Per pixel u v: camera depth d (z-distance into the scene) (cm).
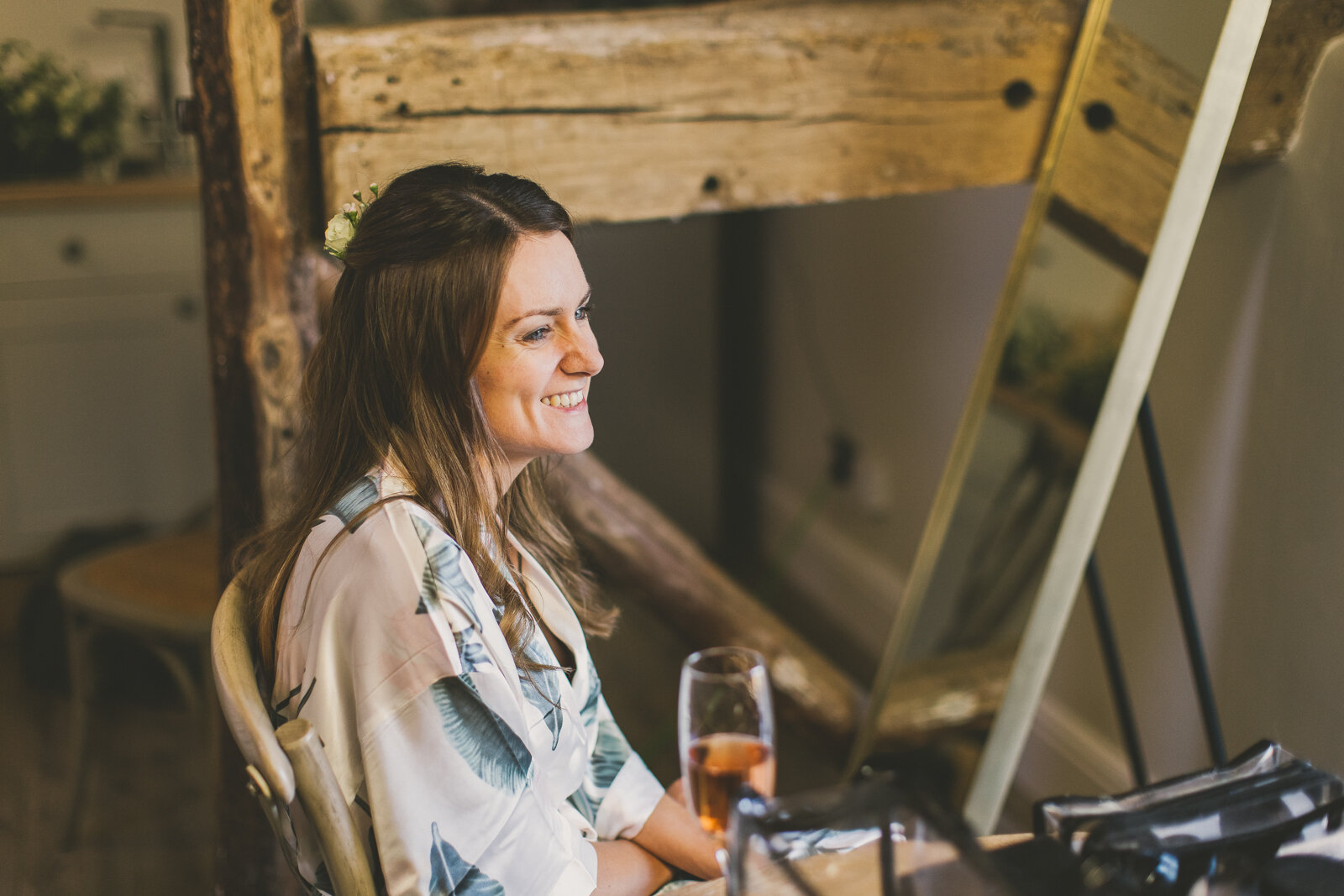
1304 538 140
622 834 111
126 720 242
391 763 84
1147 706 177
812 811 73
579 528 178
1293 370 140
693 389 338
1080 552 155
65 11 299
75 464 295
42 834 204
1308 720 142
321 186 144
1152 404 167
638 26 150
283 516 106
